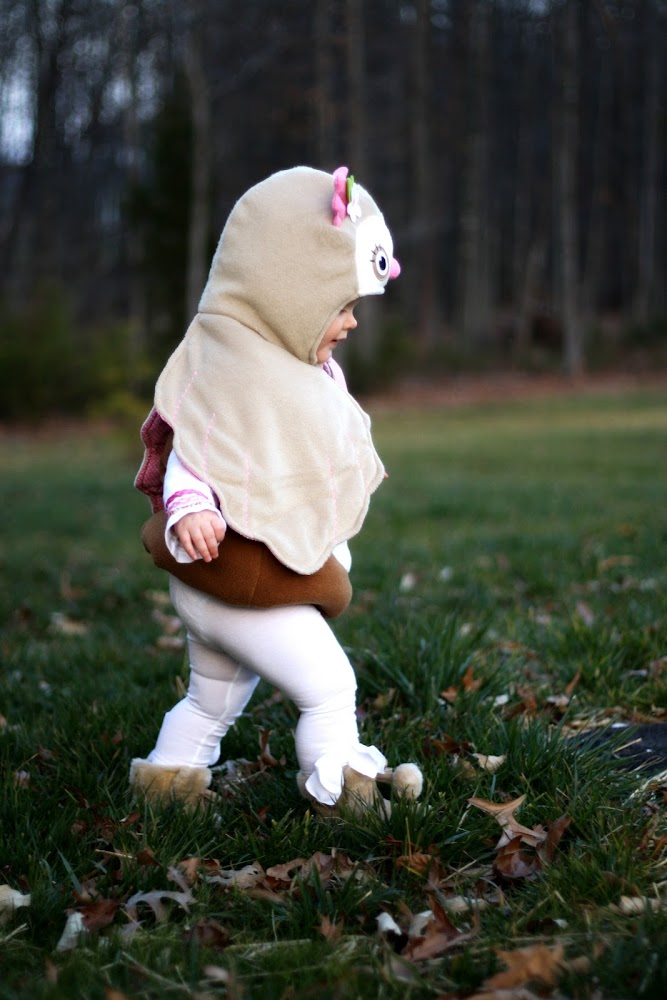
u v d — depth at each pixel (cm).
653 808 292
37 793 308
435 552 743
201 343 283
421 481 1285
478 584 600
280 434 272
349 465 282
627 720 370
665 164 4972
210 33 2516
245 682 298
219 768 334
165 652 476
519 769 309
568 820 274
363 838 275
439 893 253
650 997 204
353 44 2673
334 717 283
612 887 247
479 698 369
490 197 4578
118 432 1992
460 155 4284
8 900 250
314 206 278
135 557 816
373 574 679
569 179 3297
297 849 276
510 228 5569
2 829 283
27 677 445
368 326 3266
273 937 241
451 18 3634
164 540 282
